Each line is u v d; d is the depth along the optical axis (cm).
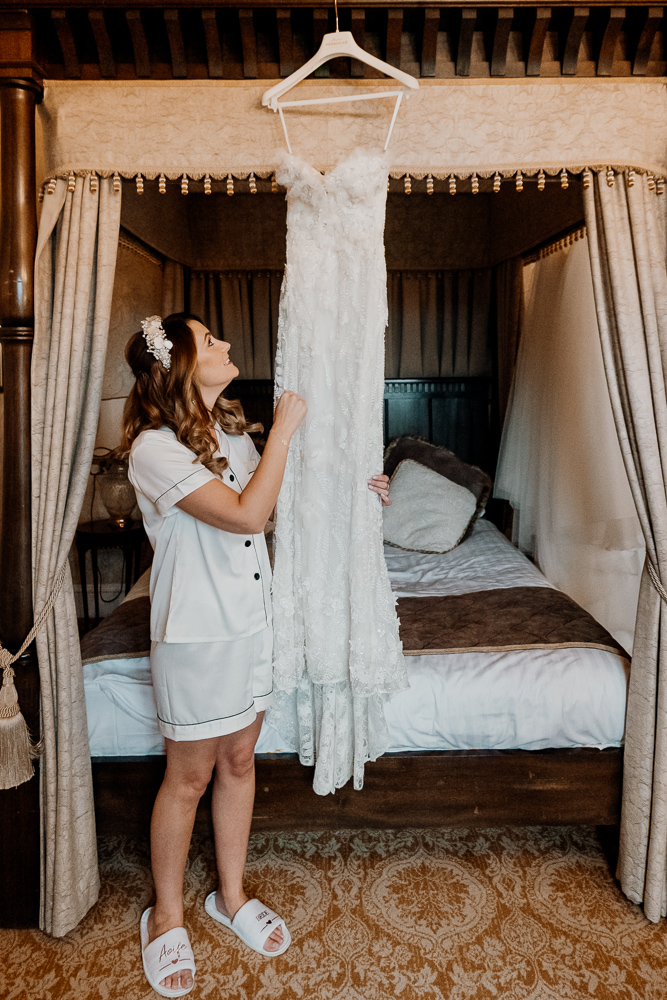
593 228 188
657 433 190
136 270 382
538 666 210
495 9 174
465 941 185
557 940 186
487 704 204
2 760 178
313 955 181
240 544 174
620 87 183
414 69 183
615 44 182
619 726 205
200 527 168
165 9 172
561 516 349
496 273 429
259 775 204
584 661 212
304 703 197
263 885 208
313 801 205
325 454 189
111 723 205
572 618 239
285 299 183
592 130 183
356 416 181
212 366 175
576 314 335
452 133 183
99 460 374
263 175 183
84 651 217
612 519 328
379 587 189
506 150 183
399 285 445
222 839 187
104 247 185
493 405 437
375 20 182
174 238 403
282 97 183
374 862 219
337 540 190
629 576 327
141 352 170
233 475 181
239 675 170
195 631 164
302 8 174
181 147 182
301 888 207
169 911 182
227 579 169
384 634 190
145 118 181
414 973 175
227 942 187
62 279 183
